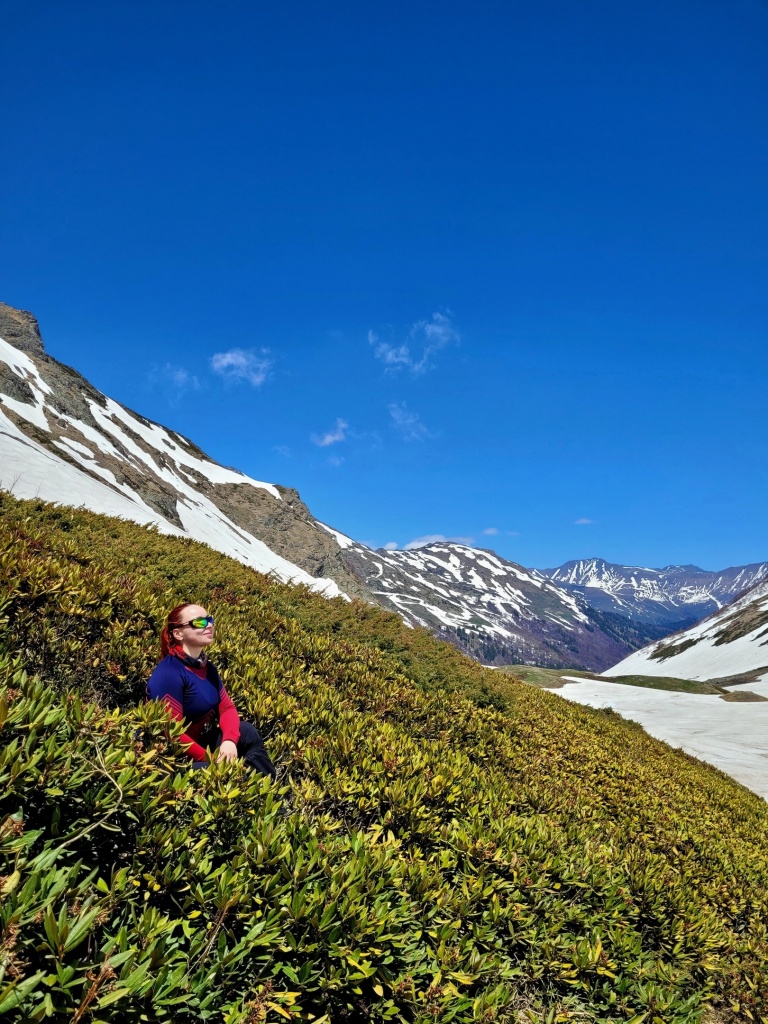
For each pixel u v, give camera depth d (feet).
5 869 8.90
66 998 7.76
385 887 13.19
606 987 15.23
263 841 12.35
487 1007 12.19
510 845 18.60
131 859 11.09
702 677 510.58
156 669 16.49
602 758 42.34
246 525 276.41
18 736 11.12
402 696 35.14
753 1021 18.75
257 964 10.57
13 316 251.80
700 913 21.31
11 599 20.21
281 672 28.50
